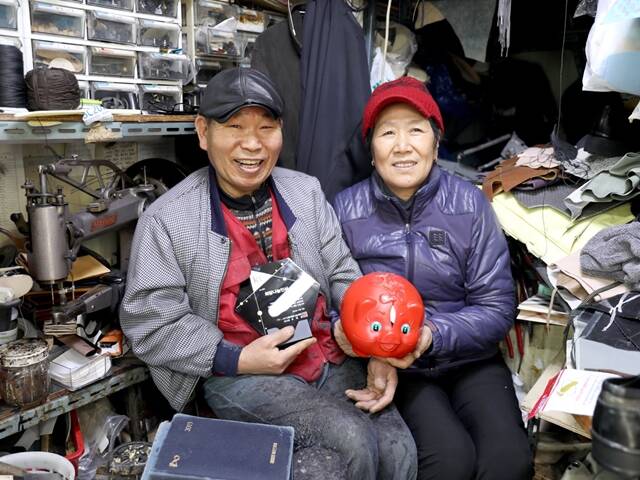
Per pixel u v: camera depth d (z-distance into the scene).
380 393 1.39
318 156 1.74
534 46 2.28
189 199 1.37
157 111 1.63
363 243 1.54
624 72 1.30
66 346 1.44
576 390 1.06
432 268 1.49
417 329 1.28
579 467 1.26
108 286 1.46
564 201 1.68
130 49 1.65
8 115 1.24
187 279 1.36
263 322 1.34
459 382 1.51
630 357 1.15
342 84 1.72
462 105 2.56
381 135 1.47
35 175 1.64
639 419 0.74
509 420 1.36
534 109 2.46
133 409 1.59
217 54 1.86
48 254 1.28
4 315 1.32
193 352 1.30
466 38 2.20
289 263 1.38
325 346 1.47
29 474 1.24
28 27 1.43
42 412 1.28
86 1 1.53
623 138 1.76
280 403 1.27
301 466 1.14
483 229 1.50
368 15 2.07
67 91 1.34
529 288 1.77
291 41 1.81
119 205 1.46
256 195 1.42
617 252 1.34
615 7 1.17
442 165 2.37
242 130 1.30
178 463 1.03
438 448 1.29
